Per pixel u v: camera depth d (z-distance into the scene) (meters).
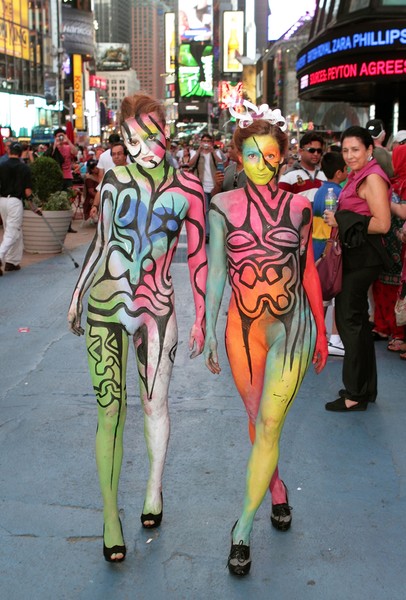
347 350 4.77
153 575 2.95
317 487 3.73
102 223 2.91
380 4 15.43
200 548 3.15
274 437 2.86
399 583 2.91
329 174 5.70
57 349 6.28
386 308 6.43
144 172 2.89
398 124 19.59
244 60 107.06
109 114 132.62
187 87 190.38
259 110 2.81
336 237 4.68
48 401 4.98
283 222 2.84
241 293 2.88
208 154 13.04
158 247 2.89
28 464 3.97
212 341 2.98
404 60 15.44
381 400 5.05
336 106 33.84
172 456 4.08
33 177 11.88
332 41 16.45
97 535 3.24
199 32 189.62
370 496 3.64
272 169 2.80
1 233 14.40
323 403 4.99
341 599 2.80
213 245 2.94
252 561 3.05
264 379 2.90
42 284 9.21
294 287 2.86
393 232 6.10
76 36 127.50
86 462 4.00
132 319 2.91
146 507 3.26
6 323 7.20
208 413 4.78
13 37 71.94
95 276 2.96
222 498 3.60
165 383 3.01
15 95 71.44
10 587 2.87
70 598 2.80
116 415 2.95
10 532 3.26
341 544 3.19
